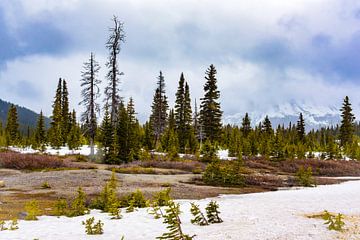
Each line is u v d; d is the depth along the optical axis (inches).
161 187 1040.2
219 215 594.2
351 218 532.7
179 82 2815.0
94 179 1116.5
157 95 2701.8
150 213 606.2
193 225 514.6
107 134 1806.1
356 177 1850.4
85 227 473.7
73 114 3284.9
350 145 3105.3
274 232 426.3
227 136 3260.3
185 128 2768.2
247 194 984.9
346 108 3380.9
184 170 1622.8
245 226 481.4
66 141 2940.5
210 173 1283.2
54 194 863.7
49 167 1440.7
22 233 465.1
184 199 847.7
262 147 2674.7
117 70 1844.2
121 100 1855.3
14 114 3235.7
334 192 996.6
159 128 2694.4
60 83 3149.6
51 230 490.0
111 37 1833.2
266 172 1774.1
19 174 1259.8
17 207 691.4
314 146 3779.5
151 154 2101.4
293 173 1884.8
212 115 2501.2
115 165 1656.0
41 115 3075.8
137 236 445.4
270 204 730.8
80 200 663.1
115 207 620.7
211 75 2513.5
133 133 1971.0
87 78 1852.9
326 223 464.1
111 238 433.7
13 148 2785.4
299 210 639.8
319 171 2000.5
